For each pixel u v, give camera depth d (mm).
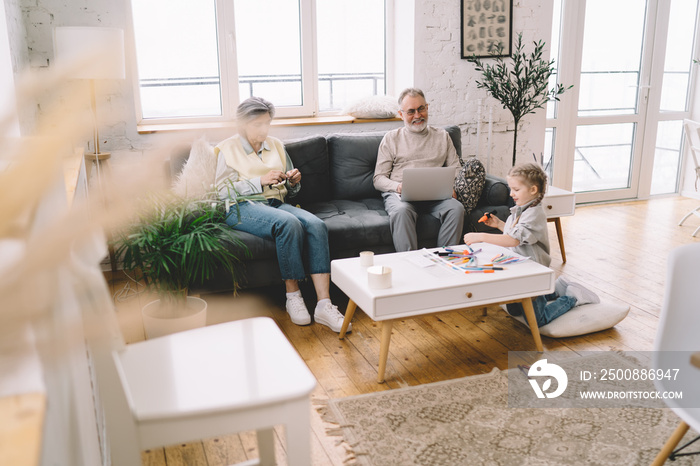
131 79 3590
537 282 2578
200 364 1472
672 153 5754
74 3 3410
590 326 2848
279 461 1949
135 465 1292
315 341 2855
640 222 4902
